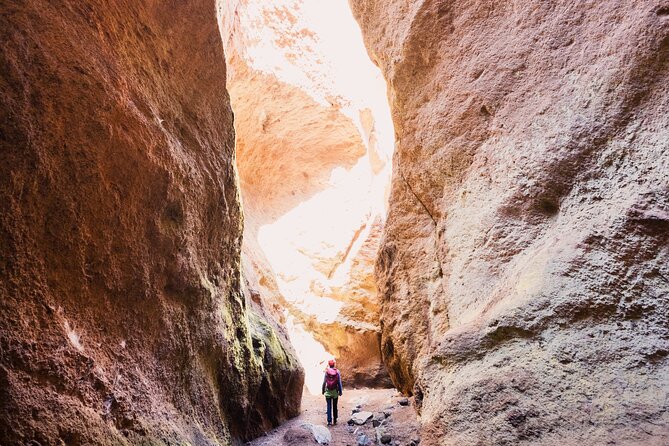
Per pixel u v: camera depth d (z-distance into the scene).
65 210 2.35
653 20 2.94
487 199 3.92
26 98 2.18
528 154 3.56
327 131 10.60
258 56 8.61
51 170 2.28
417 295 4.79
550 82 3.57
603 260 2.73
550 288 2.85
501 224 3.66
